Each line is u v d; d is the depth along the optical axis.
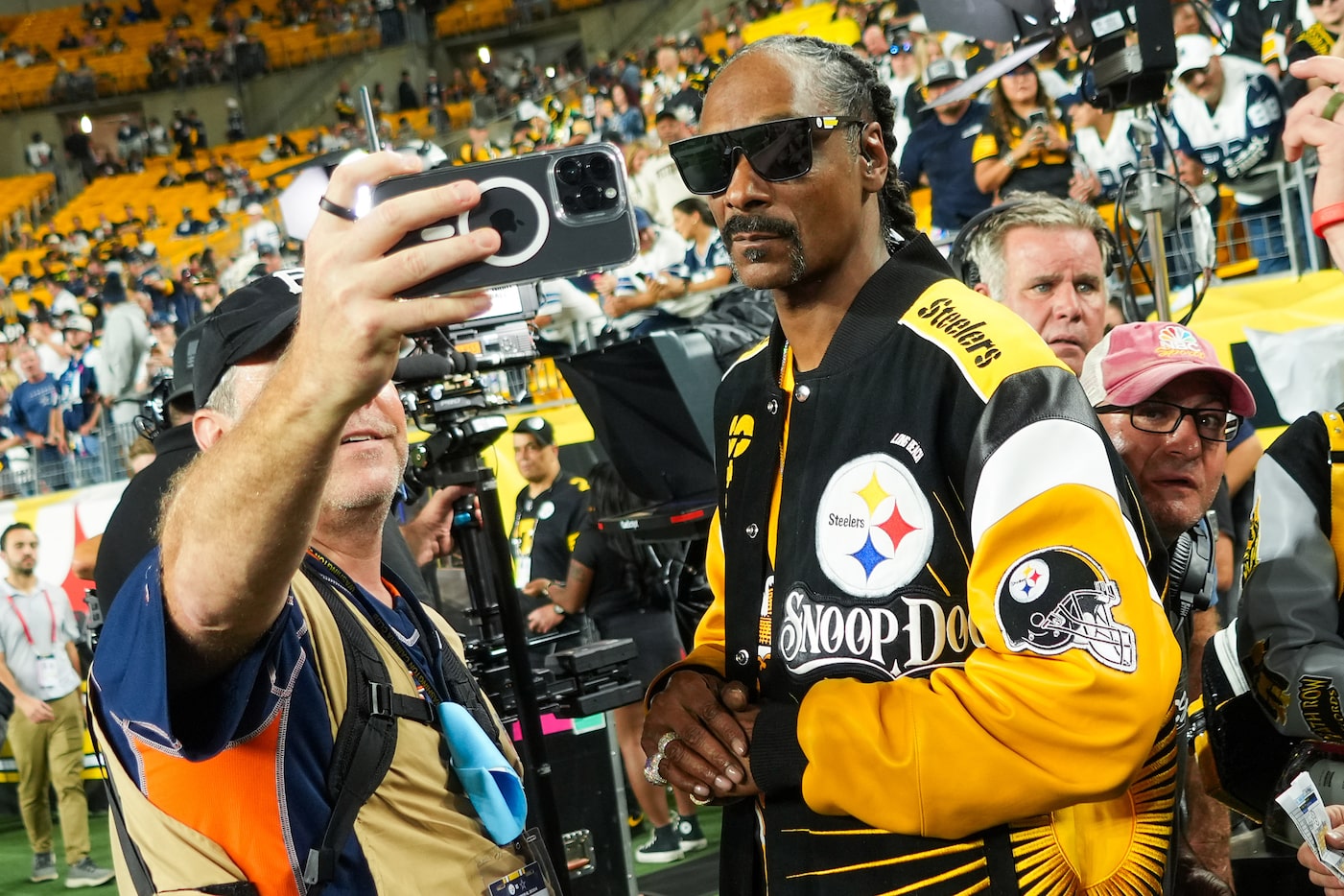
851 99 1.22
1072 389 1.13
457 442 2.15
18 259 17.64
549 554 5.04
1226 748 1.88
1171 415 1.67
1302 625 1.75
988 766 1.06
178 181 19.12
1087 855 1.15
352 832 1.25
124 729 1.09
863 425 1.19
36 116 21.84
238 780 1.19
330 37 20.52
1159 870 1.18
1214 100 4.84
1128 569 1.07
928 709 1.09
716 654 1.40
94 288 14.45
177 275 12.23
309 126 20.62
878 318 1.23
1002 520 1.08
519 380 3.23
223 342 1.45
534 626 4.68
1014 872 1.11
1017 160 5.05
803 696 1.21
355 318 0.81
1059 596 1.06
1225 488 3.17
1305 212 4.63
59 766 5.71
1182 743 1.49
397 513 2.53
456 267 0.83
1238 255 4.92
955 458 1.14
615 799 3.06
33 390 10.40
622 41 15.99
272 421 0.86
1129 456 1.69
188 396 2.23
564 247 0.86
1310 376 4.20
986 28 3.43
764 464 1.29
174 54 21.64
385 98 19.95
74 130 21.98
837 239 1.21
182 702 1.04
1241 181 4.85
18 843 6.72
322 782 1.25
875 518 1.17
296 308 1.42
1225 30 5.15
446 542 2.33
